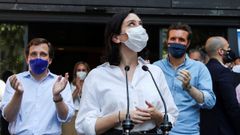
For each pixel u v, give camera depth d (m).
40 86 4.14
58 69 9.95
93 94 3.06
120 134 2.91
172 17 7.65
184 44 4.48
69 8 7.46
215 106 4.71
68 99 4.12
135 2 7.55
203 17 7.70
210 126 4.69
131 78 3.08
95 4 7.48
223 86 4.66
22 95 3.87
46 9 7.45
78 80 6.31
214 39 5.08
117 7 7.52
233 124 4.66
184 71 4.14
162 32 7.70
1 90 5.45
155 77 3.13
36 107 4.06
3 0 7.43
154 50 7.77
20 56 7.54
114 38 3.16
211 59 5.04
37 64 4.02
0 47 7.55
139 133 2.88
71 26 8.41
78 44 9.79
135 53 3.18
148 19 7.61
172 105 3.16
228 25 7.73
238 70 6.24
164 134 2.80
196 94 4.20
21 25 7.59
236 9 7.71
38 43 4.10
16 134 4.03
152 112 2.85
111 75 3.07
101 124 2.92
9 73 7.08
